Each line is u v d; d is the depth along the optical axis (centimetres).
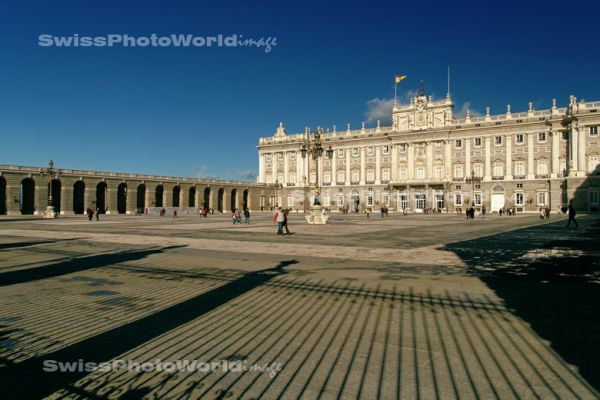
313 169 12038
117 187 8731
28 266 1586
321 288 1181
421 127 10412
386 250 2061
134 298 1078
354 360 672
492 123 9506
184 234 3122
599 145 8162
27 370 645
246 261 1692
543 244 2333
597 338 764
